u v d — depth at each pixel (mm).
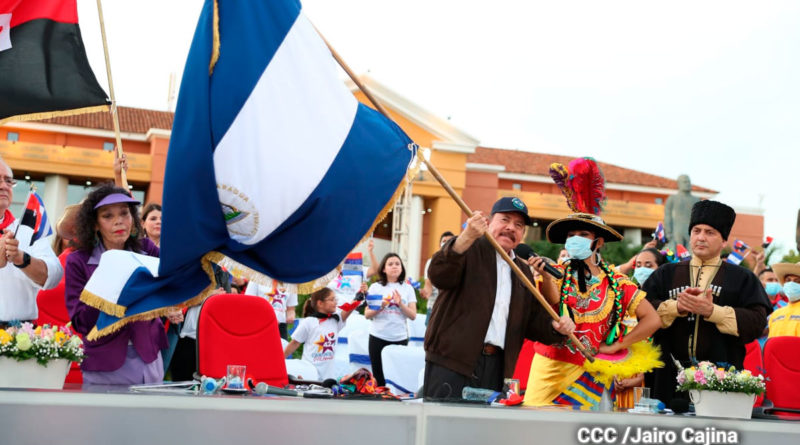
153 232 6062
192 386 3846
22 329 3266
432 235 33938
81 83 5668
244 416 2842
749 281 4949
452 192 4211
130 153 33312
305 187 4012
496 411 3043
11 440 2670
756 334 4777
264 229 3994
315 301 8648
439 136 33531
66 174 32812
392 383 8273
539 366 4480
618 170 41688
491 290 4320
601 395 4426
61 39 5699
